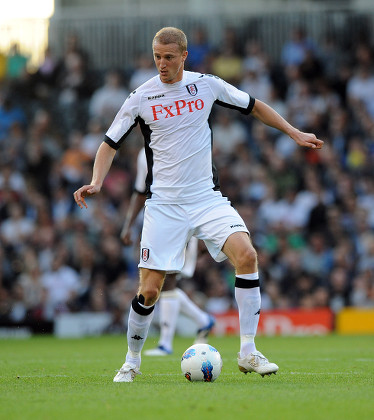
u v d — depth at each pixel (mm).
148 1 93375
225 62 79375
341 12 83688
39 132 76938
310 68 78750
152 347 47438
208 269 63188
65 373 27578
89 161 73688
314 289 63688
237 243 23000
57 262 63812
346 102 78312
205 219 23438
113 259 64500
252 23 84562
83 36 85875
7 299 63188
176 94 23672
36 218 69312
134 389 20734
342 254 64062
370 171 72438
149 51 85125
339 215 67250
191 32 85250
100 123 77750
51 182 73375
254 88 77625
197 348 23094
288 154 73750
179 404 17672
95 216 68062
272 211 68812
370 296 62594
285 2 91875
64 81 82312
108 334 62469
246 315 23250
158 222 23406
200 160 23703
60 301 63250
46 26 85625
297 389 20453
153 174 23812
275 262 64750
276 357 35281
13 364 32531
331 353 38094
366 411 16656
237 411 16656
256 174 71250
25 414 16656
